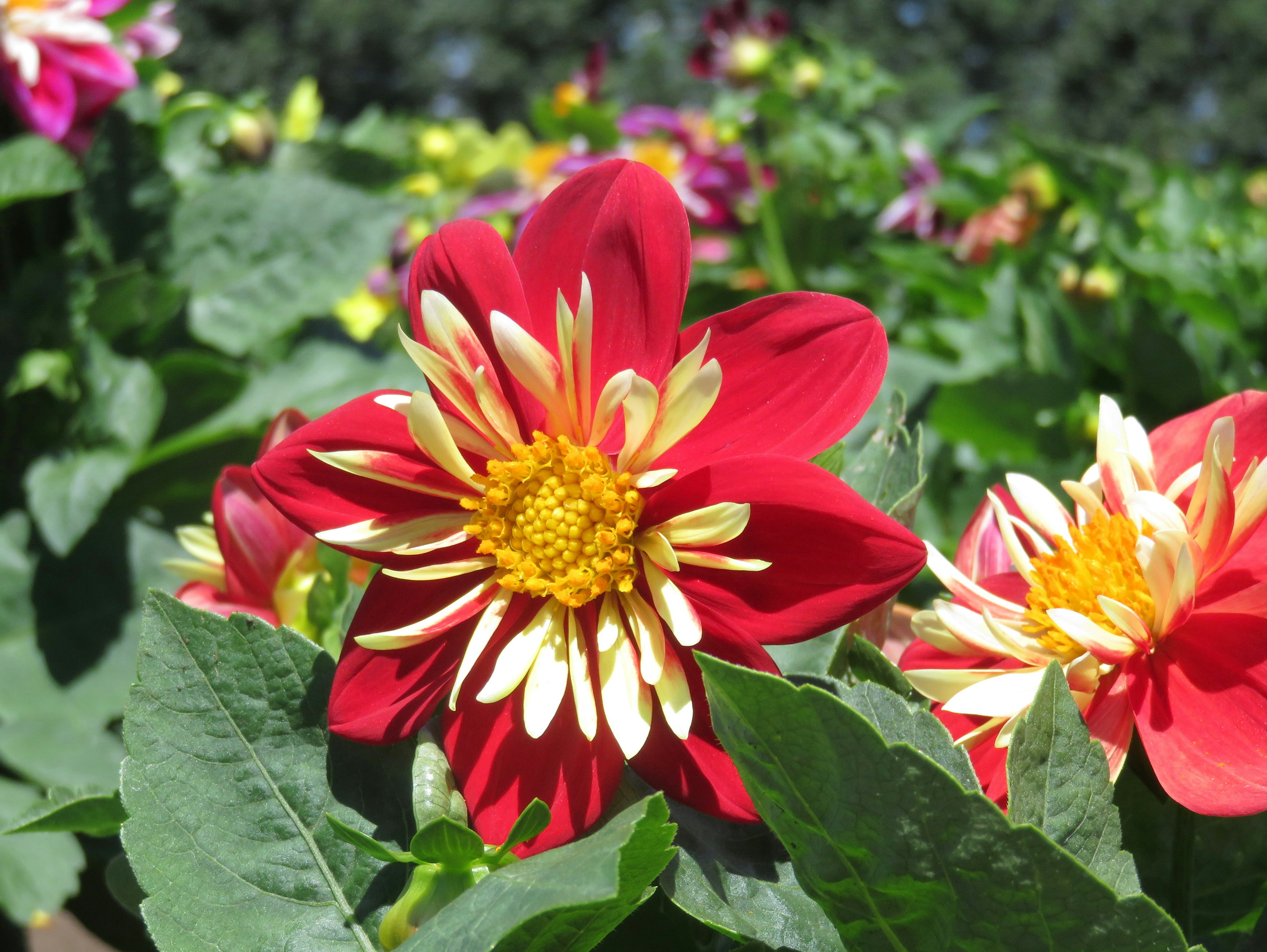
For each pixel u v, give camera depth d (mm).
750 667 213
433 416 220
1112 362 634
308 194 584
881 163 991
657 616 219
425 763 217
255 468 227
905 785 184
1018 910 186
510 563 223
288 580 302
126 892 276
